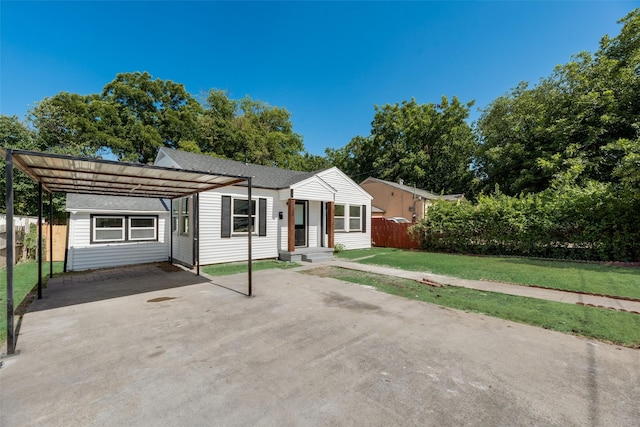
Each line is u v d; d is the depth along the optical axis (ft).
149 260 34.68
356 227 46.88
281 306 16.65
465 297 18.24
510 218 34.55
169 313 15.51
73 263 29.53
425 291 19.90
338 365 9.62
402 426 6.53
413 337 11.98
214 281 23.59
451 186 94.99
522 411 7.03
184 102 92.94
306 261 34.35
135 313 15.55
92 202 31.96
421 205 70.90
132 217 33.81
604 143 48.98
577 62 58.44
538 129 59.26
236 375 9.03
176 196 27.84
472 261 32.19
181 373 9.19
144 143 77.05
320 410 7.18
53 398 7.89
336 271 27.73
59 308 16.57
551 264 28.35
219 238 31.86
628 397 7.57
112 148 72.64
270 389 8.20
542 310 15.23
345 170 120.37
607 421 6.59
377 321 14.01
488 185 78.23
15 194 50.11
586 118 52.13
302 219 40.09
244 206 34.06
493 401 7.48
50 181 19.65
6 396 8.00
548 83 67.00
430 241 44.24
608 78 50.90
